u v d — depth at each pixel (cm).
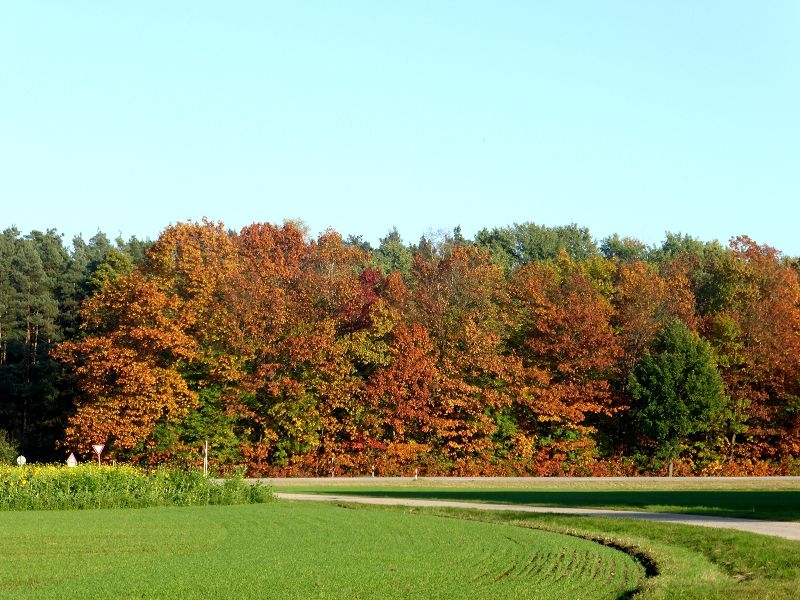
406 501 4516
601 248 15650
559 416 7269
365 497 4850
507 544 2770
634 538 2848
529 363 7656
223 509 4088
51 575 2208
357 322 7669
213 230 7694
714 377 7375
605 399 7531
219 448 6900
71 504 4162
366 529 3222
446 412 7200
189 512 3934
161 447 6750
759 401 7688
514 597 1895
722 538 2678
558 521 3372
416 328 7244
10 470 4206
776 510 3778
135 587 2027
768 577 2100
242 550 2658
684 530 2909
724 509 3803
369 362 7250
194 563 2392
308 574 2197
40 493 4150
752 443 7750
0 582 2114
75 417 6688
